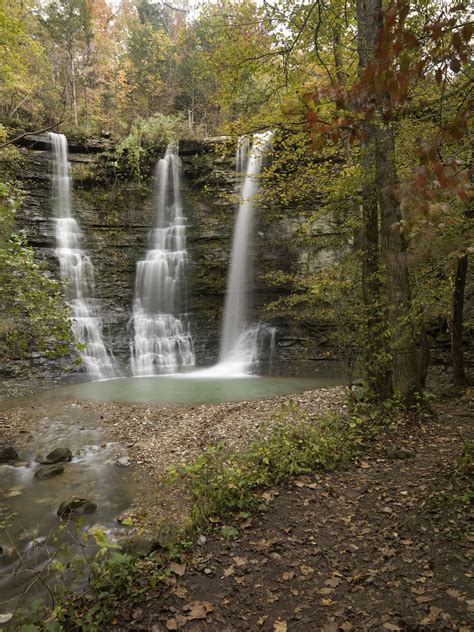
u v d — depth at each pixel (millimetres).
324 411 9578
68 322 7211
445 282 10477
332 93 2100
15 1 17141
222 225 23906
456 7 1820
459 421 8219
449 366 15359
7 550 5152
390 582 3643
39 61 27547
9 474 7668
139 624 3371
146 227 24234
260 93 9906
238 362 21250
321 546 4289
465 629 3021
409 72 1881
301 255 21234
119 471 7703
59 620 3406
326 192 10422
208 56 9875
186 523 4984
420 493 5102
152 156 25328
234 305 22891
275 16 8781
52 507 6336
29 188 21859
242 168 24031
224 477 5473
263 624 3314
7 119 22234
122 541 4871
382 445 6918
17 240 6590
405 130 6840
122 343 20688
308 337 20781
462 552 3891
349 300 9469
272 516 4930
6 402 13430
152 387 15703
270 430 8594
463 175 1651
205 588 3764
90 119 31125
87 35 31344
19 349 8469
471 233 1693
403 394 8359
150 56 36188
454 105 4094
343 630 3170
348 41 9891
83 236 22531
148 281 22969
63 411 12117
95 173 24062
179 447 8617
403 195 1703
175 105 37812
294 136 9445
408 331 8016
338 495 5332
